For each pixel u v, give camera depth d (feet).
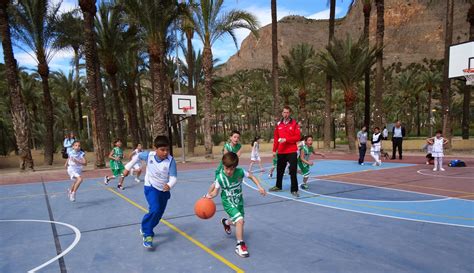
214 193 15.81
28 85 126.52
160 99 66.39
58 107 160.45
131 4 63.00
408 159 58.29
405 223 19.11
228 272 13.09
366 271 12.87
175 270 13.43
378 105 75.46
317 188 31.32
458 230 17.62
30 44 72.43
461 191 28.25
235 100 248.11
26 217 23.52
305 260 14.08
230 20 69.00
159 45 65.72
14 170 72.18
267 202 25.63
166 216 22.04
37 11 67.92
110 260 14.73
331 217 20.83
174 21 70.08
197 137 132.16
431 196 26.48
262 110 256.93
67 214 23.95
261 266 13.58
